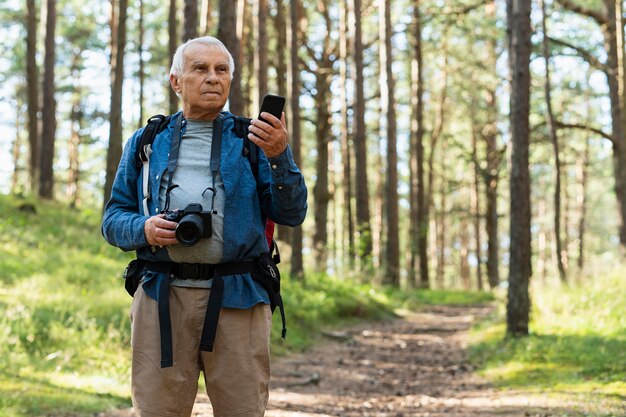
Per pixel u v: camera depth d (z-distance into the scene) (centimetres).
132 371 294
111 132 1744
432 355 1261
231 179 291
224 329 287
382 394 914
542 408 742
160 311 286
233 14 1366
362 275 2181
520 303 1161
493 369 1020
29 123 2411
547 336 1120
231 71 302
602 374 888
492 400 827
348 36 2861
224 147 296
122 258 1603
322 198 2798
